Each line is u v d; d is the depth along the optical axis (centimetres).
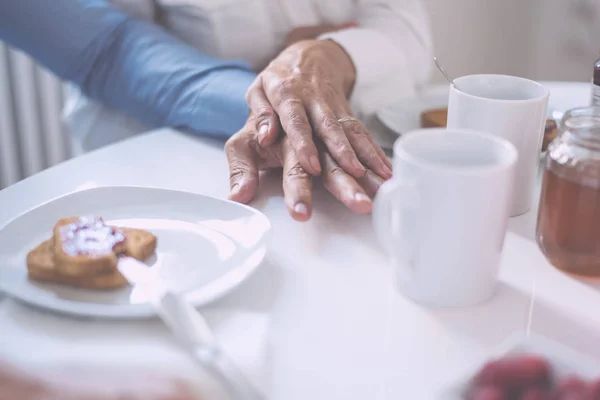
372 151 80
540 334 60
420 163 58
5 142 179
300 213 73
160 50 108
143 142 95
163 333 58
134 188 75
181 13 129
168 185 83
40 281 62
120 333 58
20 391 51
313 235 73
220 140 97
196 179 85
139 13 126
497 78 77
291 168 79
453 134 62
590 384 48
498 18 234
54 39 110
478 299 63
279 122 85
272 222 75
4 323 59
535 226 75
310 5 141
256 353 57
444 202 58
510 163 59
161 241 69
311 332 59
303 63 95
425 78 146
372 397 53
